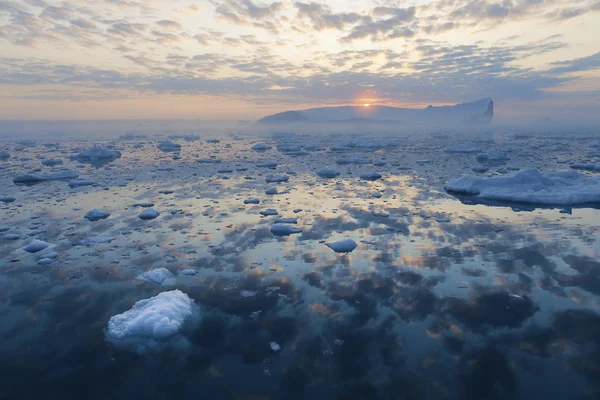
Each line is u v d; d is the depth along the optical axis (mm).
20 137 45719
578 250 6027
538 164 17625
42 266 5652
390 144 30312
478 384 3104
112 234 7148
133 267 5598
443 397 2982
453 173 15156
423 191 11242
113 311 4387
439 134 55438
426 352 3529
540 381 3117
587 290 4641
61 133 56969
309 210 8930
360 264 5590
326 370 3334
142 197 10570
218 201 10016
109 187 12156
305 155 23734
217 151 26438
